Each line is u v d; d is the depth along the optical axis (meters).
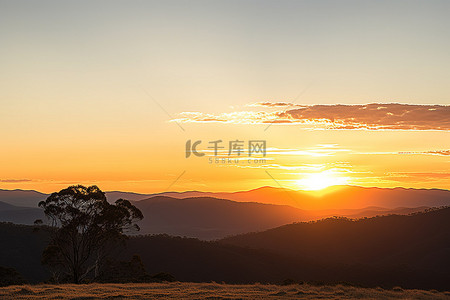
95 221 56.31
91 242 57.31
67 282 55.66
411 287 103.44
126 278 56.25
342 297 31.77
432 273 115.88
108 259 61.69
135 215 60.88
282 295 32.25
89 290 34.38
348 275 110.88
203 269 101.25
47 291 33.25
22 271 86.31
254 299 29.62
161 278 57.16
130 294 31.64
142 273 60.34
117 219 57.16
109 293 32.38
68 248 57.06
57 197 56.41
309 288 37.53
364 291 36.59
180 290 34.78
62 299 29.02
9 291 32.69
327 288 37.78
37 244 98.19
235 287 38.38
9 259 89.88
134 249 105.00
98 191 58.28
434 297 35.19
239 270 104.62
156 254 104.06
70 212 55.59
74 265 56.34
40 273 87.06
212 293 32.81
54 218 56.25
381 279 108.31
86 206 56.78
